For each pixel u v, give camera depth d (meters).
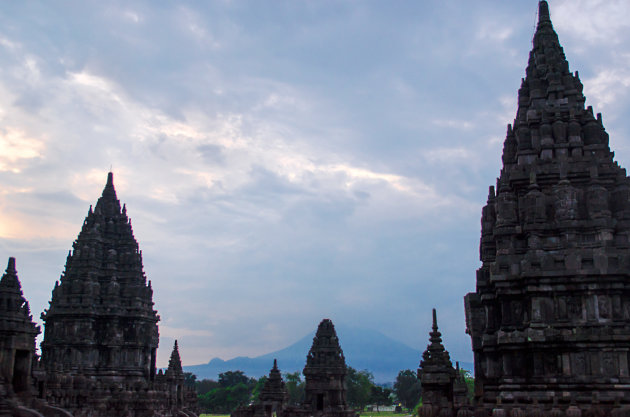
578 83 44.78
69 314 72.62
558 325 37.03
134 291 78.31
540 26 48.53
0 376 43.28
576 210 39.19
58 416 46.50
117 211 84.38
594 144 41.38
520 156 42.31
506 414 35.25
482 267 44.78
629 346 35.69
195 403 97.69
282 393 102.06
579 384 35.59
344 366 101.38
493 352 40.25
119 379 73.81
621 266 36.91
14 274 46.84
